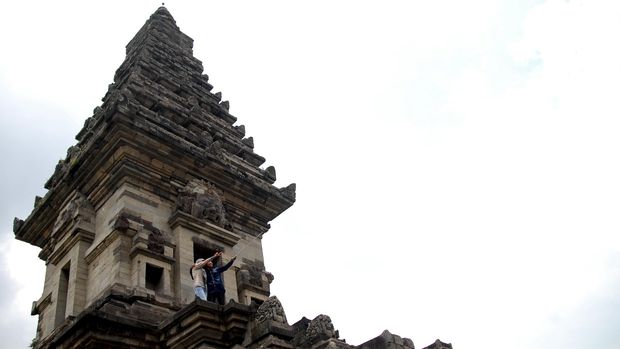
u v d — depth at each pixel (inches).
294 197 1375.5
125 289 954.1
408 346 864.9
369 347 837.2
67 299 1050.7
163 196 1136.2
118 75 1589.6
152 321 893.2
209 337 740.0
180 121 1374.3
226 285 1128.2
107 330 780.6
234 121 1621.6
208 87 1684.3
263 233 1336.1
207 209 1152.8
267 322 735.1
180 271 1032.2
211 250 1130.7
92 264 1060.5
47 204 1253.1
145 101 1332.4
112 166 1123.3
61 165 1304.1
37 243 1331.2
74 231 1098.1
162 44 1664.6
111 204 1093.1
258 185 1306.6
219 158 1239.5
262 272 1226.0
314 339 817.5
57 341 811.4
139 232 1027.9
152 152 1137.4
